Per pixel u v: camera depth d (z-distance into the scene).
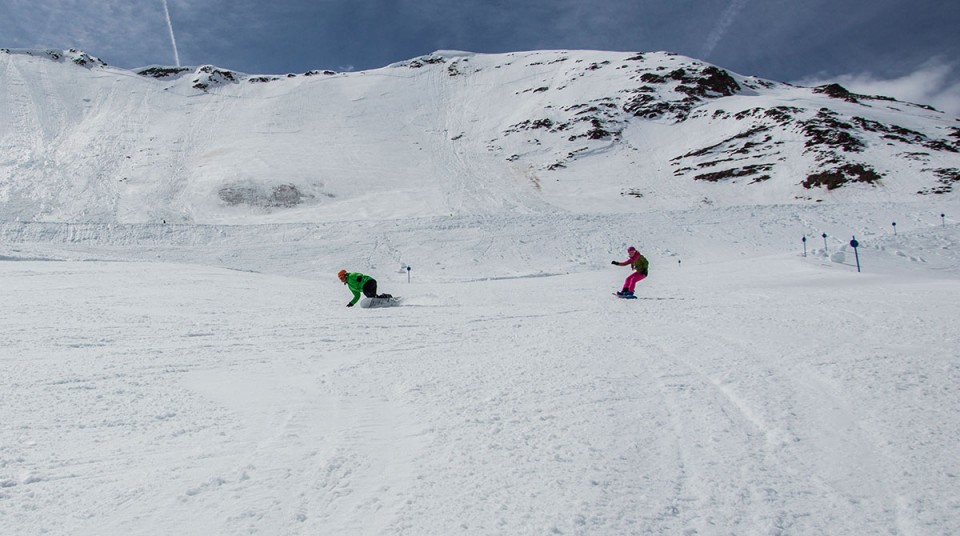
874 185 54.66
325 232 33.03
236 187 58.19
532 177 67.12
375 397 3.75
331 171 65.94
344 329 7.06
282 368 4.78
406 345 5.93
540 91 105.69
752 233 35.12
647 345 5.51
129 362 4.88
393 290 14.25
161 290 11.87
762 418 3.10
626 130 83.19
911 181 54.16
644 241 34.00
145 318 7.75
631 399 3.54
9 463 2.50
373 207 53.12
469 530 1.89
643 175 66.81
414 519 1.98
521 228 35.06
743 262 22.84
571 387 3.87
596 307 9.38
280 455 2.64
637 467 2.44
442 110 101.50
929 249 19.34
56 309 8.31
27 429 2.97
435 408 3.43
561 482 2.27
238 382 4.23
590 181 65.12
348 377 4.39
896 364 4.24
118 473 2.42
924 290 10.59
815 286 12.78
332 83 113.38
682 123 84.12
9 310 8.05
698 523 1.94
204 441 2.85
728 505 2.07
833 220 36.62
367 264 28.70
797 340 5.47
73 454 2.64
